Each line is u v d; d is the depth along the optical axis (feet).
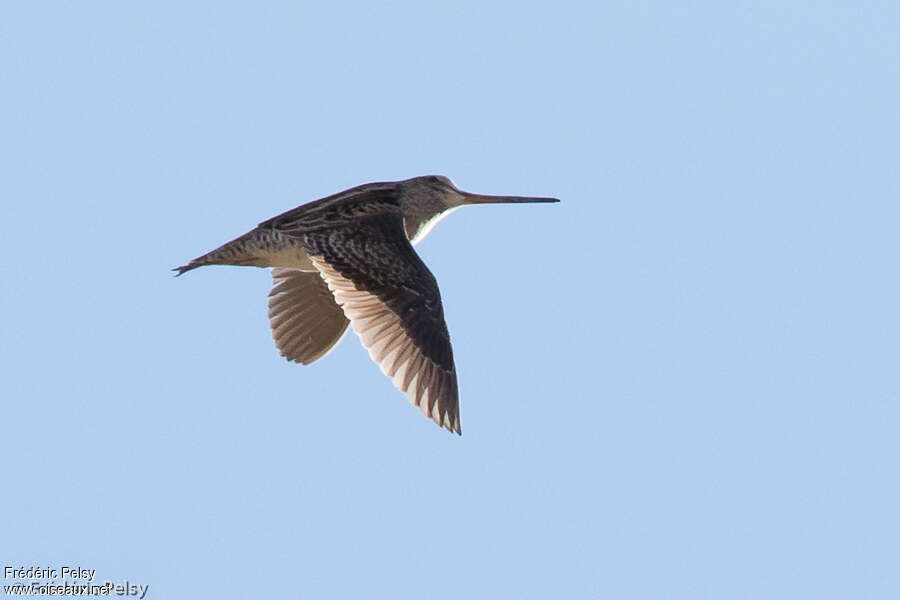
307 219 61.41
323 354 65.57
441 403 56.13
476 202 66.59
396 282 58.54
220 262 62.08
